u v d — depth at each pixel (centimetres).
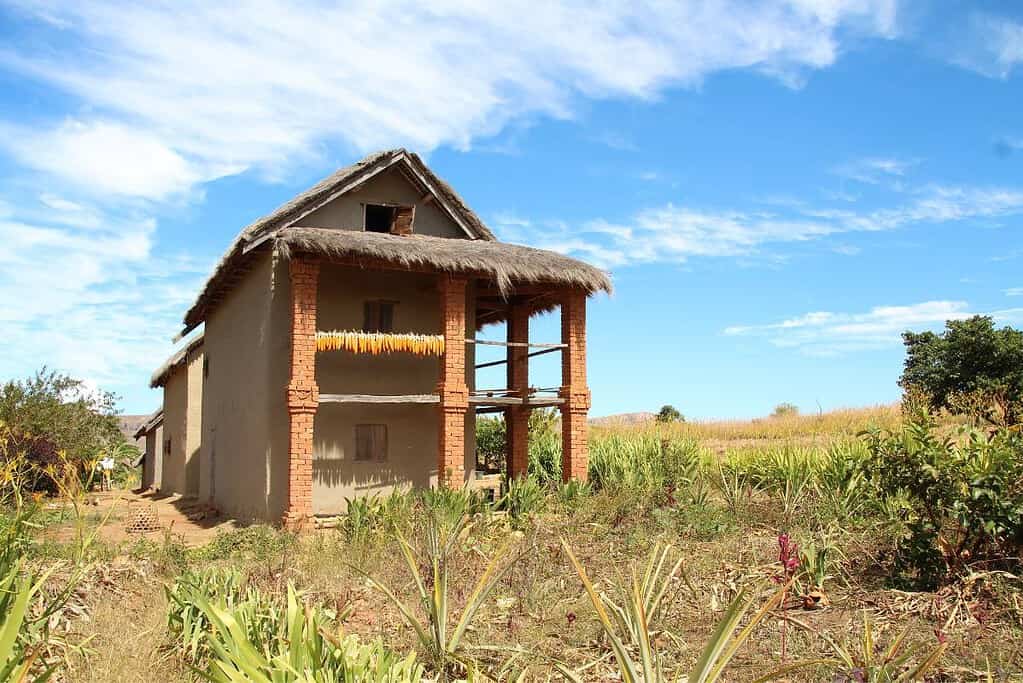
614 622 888
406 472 1948
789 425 3606
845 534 1259
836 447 1923
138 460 4009
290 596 638
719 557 1216
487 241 2097
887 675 662
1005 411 1705
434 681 716
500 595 1030
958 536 1027
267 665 552
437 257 1759
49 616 722
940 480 1003
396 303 1994
